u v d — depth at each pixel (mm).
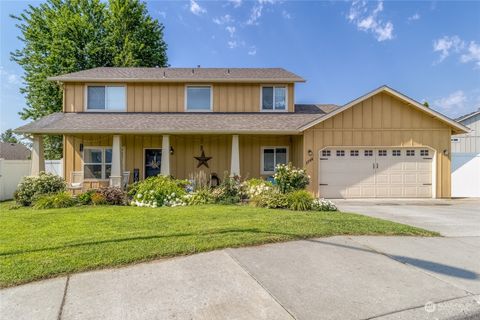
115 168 11250
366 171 11594
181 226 5699
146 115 13109
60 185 10266
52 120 11922
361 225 5867
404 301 2945
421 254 4348
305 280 3402
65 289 3121
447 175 11555
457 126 11430
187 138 13594
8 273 3412
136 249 4238
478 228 6191
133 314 2664
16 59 22234
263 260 3992
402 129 11531
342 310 2758
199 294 3051
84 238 4805
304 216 6762
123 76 13703
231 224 5832
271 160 13664
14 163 12945
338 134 11500
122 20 22922
